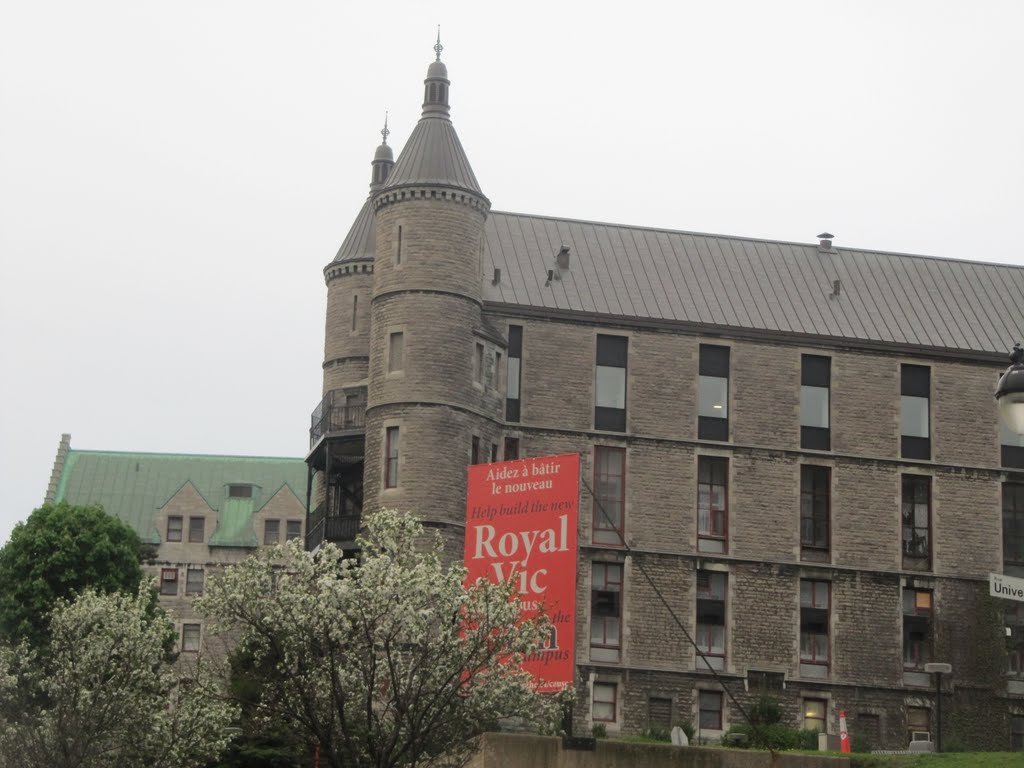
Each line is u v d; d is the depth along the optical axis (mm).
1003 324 78375
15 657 53844
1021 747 72750
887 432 74875
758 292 76812
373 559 43812
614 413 72375
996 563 74562
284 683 43281
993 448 75750
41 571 78500
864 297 78125
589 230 77875
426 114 72375
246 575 43719
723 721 69938
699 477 72688
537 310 72188
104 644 51875
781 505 73062
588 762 49969
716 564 71625
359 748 43000
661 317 73625
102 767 50406
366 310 77938
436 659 43188
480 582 44188
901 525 74188
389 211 70625
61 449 115938
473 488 57156
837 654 72125
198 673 51438
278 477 115562
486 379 70250
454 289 69438
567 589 54625
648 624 70250
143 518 112062
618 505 71438
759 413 73750
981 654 73250
